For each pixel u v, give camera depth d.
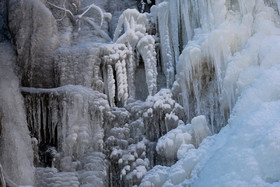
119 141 9.98
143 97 10.99
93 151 9.69
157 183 9.25
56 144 9.94
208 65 10.17
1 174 7.49
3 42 10.91
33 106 9.89
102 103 9.91
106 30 11.92
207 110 10.37
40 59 10.41
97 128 9.79
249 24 10.11
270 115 8.31
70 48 10.59
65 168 9.39
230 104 9.61
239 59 9.71
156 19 11.38
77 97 9.70
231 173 7.65
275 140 7.54
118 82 10.44
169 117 10.17
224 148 8.25
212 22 10.45
